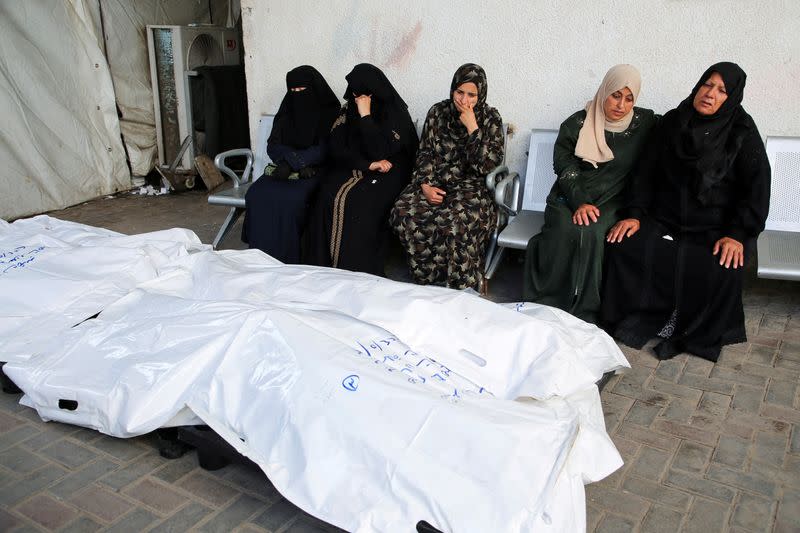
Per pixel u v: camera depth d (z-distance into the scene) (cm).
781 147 408
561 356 253
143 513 239
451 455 207
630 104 383
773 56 402
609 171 393
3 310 307
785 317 388
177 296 299
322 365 229
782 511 241
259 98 551
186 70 655
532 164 457
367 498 207
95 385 265
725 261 345
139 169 677
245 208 473
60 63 593
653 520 237
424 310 264
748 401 309
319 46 516
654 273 358
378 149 438
